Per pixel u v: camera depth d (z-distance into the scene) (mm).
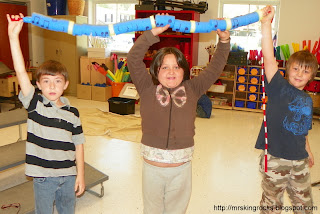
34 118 1604
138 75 1619
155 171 1635
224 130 4625
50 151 1601
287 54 5543
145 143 1640
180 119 1592
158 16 1512
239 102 5965
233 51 5719
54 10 6539
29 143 1603
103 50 6410
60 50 6715
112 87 6141
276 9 5875
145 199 1720
